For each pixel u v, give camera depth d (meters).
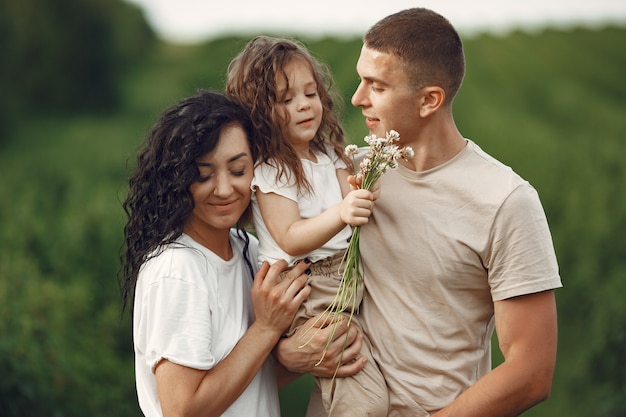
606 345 9.80
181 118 3.41
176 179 3.37
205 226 3.53
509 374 3.45
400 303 3.65
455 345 3.61
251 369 3.43
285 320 3.51
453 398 3.60
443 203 3.58
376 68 3.56
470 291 3.60
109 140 27.64
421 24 3.53
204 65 35.12
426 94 3.52
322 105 3.72
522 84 25.19
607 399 9.27
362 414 3.54
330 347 3.53
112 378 8.68
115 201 12.80
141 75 35.84
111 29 35.53
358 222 3.31
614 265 12.62
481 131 20.16
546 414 9.45
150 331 3.37
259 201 3.56
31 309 9.04
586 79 26.75
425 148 3.60
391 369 3.64
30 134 29.61
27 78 33.00
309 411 3.93
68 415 7.62
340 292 3.57
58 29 34.03
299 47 3.62
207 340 3.33
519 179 3.49
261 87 3.52
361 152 3.92
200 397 3.29
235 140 3.42
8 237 11.89
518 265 3.44
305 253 3.50
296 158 3.56
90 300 10.00
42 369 7.74
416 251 3.61
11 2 33.22
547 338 3.47
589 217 13.87
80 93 33.84
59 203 15.67
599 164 17.81
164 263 3.40
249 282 3.74
